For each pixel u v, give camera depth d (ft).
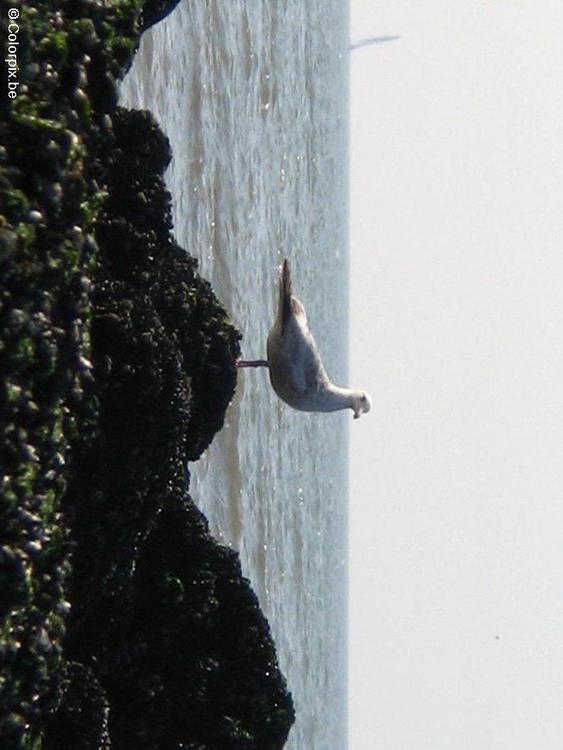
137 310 51.49
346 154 228.63
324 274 183.42
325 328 183.32
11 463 42.11
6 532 42.04
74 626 50.55
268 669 60.75
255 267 124.77
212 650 58.90
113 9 48.80
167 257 58.13
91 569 49.90
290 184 151.74
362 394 65.87
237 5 122.93
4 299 41.14
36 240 42.70
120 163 54.70
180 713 57.11
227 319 61.05
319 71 183.42
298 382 62.44
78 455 47.96
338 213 210.18
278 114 144.66
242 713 59.41
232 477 108.99
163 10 55.72
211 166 110.01
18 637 43.11
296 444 143.64
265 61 137.49
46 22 44.57
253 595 60.95
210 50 110.83
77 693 49.29
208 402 60.03
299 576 143.43
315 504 161.17
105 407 49.83
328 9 195.93
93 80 47.24
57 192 43.55
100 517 49.98
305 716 143.64
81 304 45.70
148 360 50.80
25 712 43.42
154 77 92.94
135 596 55.93
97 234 52.80
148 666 56.39
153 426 51.34
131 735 54.54
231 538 108.27
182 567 58.18
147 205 55.42
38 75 43.78
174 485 58.70
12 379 41.83
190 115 103.35
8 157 42.04
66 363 44.83
